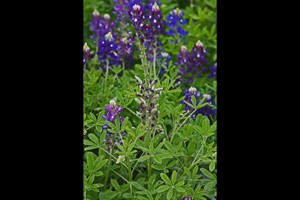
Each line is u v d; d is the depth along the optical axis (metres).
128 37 1.20
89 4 1.49
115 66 1.19
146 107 0.96
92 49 1.44
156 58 1.17
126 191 0.99
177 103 1.12
